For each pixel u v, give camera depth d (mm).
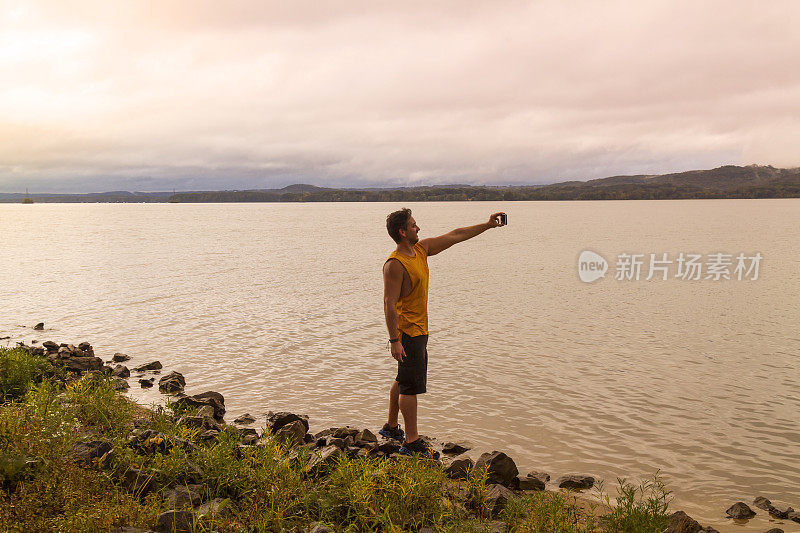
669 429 9680
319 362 13961
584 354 14828
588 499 7125
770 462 8391
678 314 20812
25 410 6816
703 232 81125
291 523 5336
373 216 180000
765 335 17219
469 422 10000
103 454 5809
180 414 9430
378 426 9812
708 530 5977
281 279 30750
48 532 4465
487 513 6051
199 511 5156
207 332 17375
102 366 13195
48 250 51062
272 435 7746
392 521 5465
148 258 43344
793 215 157125
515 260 42062
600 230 87562
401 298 7242
